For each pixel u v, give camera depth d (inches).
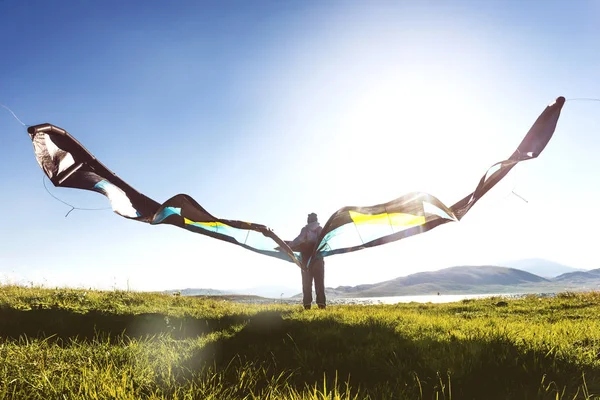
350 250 423.5
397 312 462.9
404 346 256.5
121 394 160.9
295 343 276.8
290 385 195.8
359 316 392.8
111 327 340.8
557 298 671.8
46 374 179.3
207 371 211.9
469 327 324.5
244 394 181.5
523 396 171.3
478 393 179.6
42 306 386.3
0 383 172.4
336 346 269.4
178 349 259.3
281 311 442.6
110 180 311.7
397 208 350.3
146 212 334.6
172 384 186.2
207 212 343.3
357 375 214.7
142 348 245.6
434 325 339.3
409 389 183.8
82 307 396.2
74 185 303.1
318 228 496.1
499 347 233.5
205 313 429.7
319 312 441.4
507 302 633.0
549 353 214.7
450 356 218.7
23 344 262.2
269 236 377.4
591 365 202.2
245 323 364.5
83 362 204.1
